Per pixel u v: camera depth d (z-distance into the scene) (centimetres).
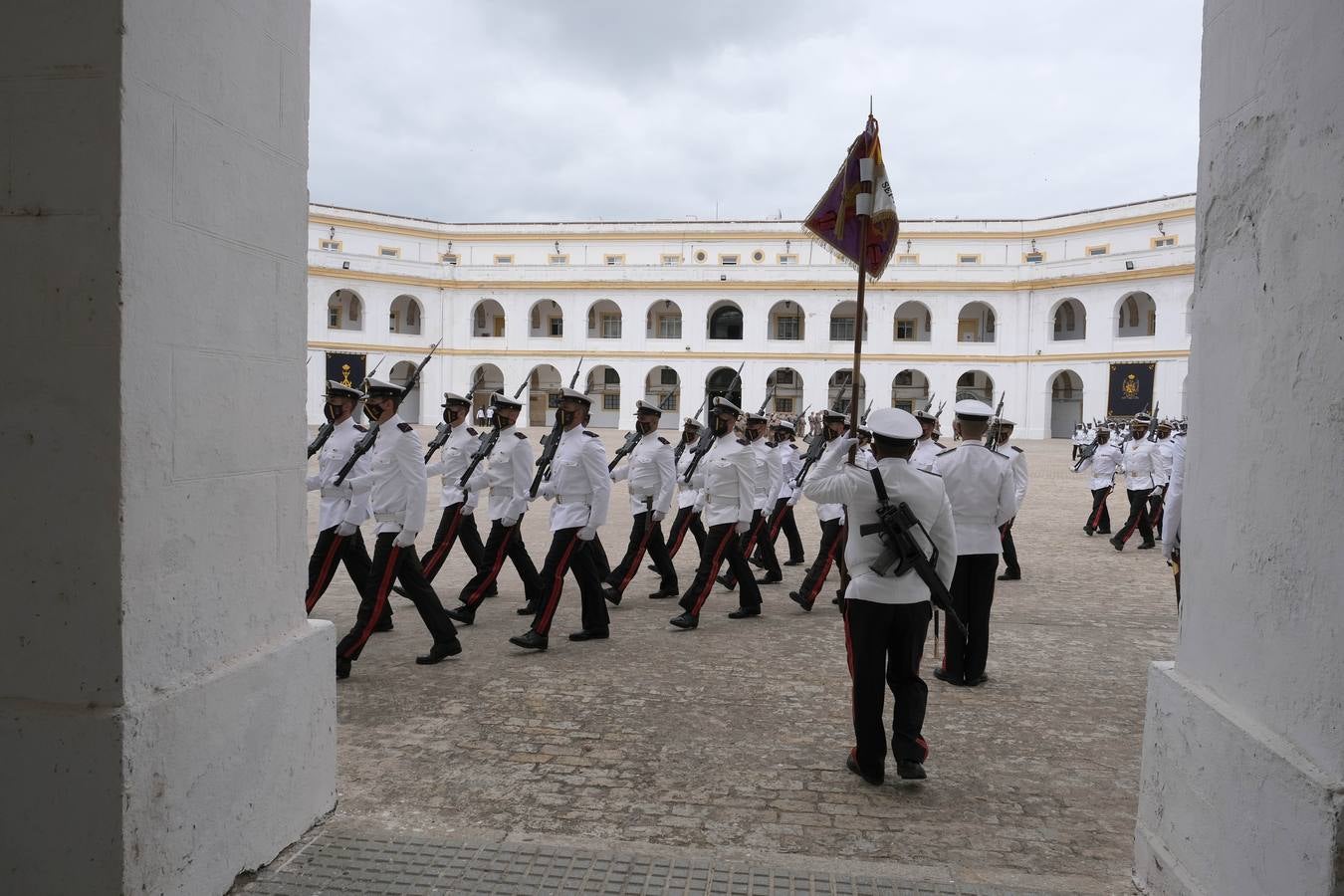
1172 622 754
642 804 381
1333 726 221
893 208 535
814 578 782
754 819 368
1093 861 338
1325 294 226
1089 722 498
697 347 4694
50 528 258
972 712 515
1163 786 306
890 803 386
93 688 257
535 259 5375
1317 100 231
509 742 454
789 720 492
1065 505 1781
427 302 4719
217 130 297
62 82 252
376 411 601
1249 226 267
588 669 590
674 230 5269
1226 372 282
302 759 346
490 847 337
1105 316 4200
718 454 743
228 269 305
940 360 4534
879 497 412
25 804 257
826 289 4591
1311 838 221
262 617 329
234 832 304
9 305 257
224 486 305
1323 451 227
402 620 743
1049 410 4447
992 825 367
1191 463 306
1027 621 757
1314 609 230
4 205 257
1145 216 4681
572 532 645
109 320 252
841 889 309
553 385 5056
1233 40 281
